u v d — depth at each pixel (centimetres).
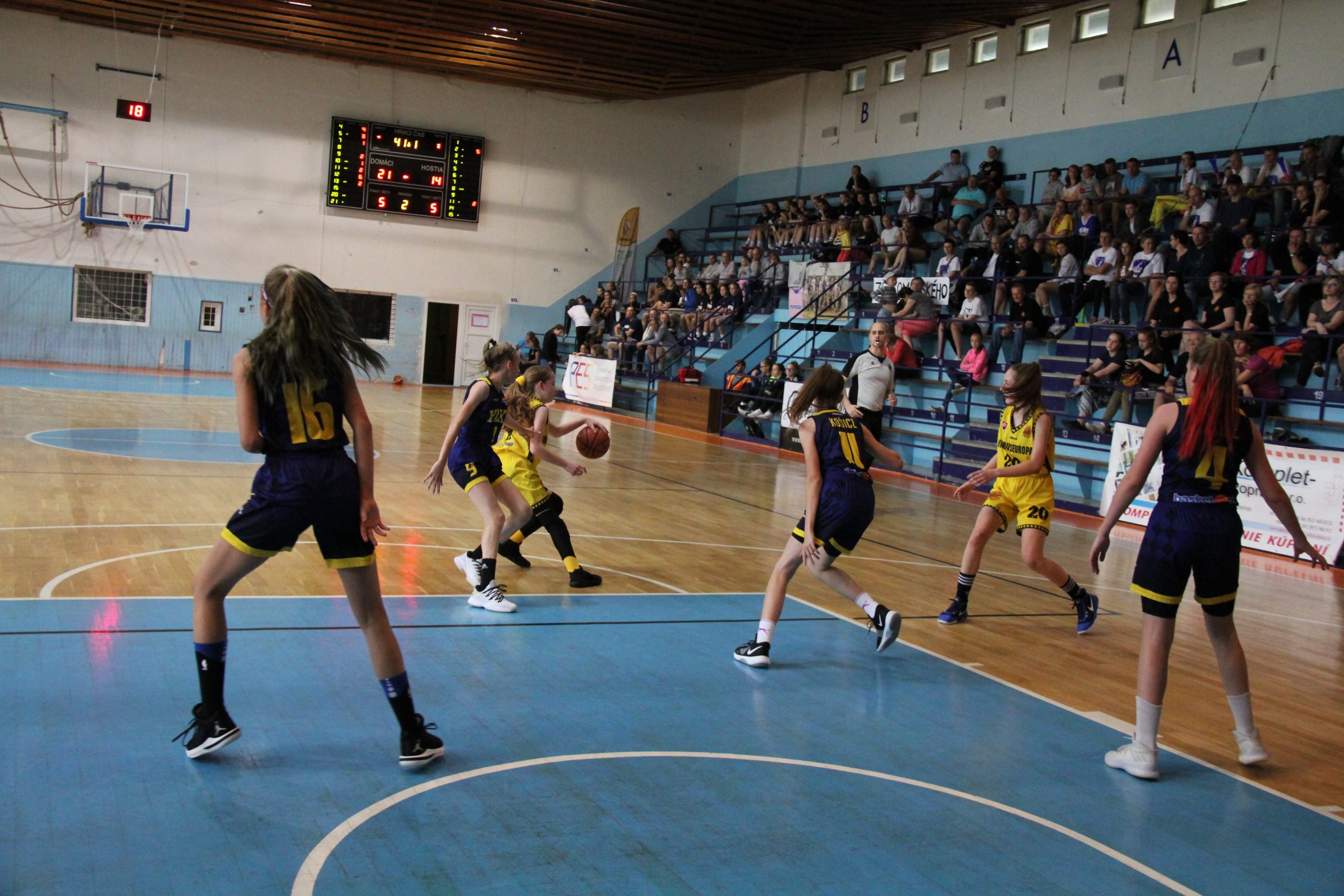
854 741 417
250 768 344
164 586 567
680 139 2795
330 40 2245
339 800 325
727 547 835
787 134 2627
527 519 629
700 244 2848
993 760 408
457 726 397
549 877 285
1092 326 1438
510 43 2205
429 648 495
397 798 330
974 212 1875
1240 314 1305
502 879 282
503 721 406
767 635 514
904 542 941
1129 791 387
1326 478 1022
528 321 2722
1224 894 308
